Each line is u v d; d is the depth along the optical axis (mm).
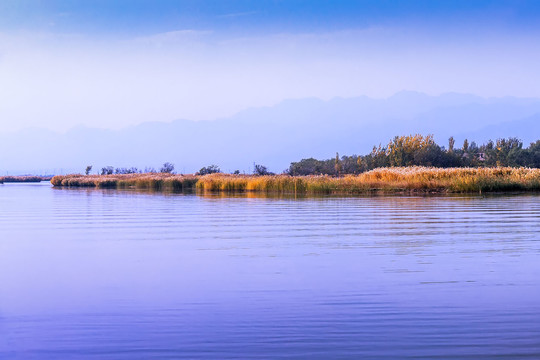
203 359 5969
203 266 10828
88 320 7387
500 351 6090
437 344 6320
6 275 10266
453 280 9336
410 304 7910
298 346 6309
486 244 13086
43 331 6953
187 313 7633
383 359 5910
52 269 10789
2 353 6223
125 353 6184
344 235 14945
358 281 9336
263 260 11352
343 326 6980
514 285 8961
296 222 18406
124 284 9414
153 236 15414
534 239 13836
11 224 19312
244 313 7586
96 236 15609
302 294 8539
